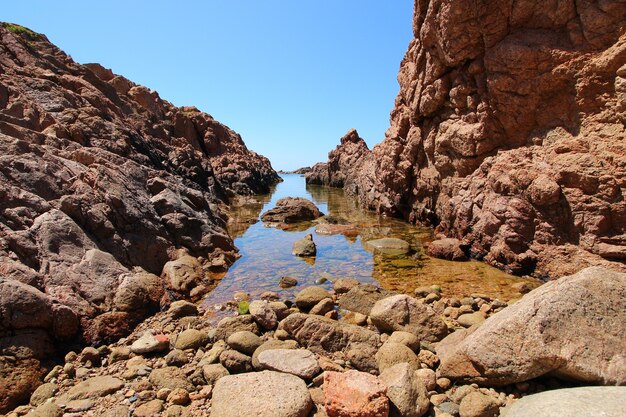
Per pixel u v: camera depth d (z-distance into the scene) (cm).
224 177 5016
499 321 658
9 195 998
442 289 1205
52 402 627
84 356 769
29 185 1102
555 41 1380
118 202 1259
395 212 2720
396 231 2203
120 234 1216
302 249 1705
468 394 604
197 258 1452
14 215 965
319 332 812
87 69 3128
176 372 713
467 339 687
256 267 1502
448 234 1894
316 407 600
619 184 1128
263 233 2228
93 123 2095
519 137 1536
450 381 664
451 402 611
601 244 1139
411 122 2366
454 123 1848
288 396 579
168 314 990
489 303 1068
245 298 1149
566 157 1258
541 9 1423
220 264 1449
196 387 679
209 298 1159
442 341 803
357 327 834
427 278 1328
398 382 595
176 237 1461
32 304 755
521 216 1346
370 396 554
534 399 515
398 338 780
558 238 1252
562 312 609
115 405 624
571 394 494
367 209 3306
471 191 1661
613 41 1237
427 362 724
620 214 1123
